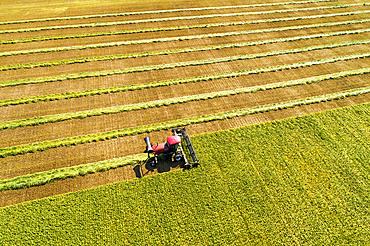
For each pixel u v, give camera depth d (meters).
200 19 37.84
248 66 29.55
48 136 21.38
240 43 32.97
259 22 37.62
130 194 17.50
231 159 19.97
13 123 22.09
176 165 19.56
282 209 17.00
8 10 38.91
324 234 15.86
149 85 26.31
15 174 18.66
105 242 15.03
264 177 18.83
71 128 22.09
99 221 16.02
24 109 23.50
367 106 25.11
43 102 24.27
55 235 15.28
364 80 28.33
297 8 42.28
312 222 16.39
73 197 17.20
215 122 23.17
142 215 16.39
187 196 17.50
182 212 16.62
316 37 34.75
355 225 16.34
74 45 31.59
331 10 42.19
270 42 33.34
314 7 42.84
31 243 14.89
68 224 15.81
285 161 19.95
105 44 31.62
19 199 17.11
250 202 17.30
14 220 15.91
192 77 27.72
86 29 34.72
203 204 17.09
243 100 25.47
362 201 17.62
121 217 16.27
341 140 21.73
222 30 35.47
